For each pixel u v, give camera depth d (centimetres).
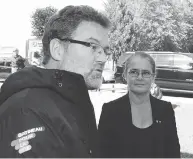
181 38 2600
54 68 124
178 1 2594
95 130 125
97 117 671
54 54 122
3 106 101
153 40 2448
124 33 2416
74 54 121
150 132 223
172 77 1276
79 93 114
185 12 2664
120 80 1423
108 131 226
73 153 97
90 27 122
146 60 230
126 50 2434
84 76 123
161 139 222
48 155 89
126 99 233
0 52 1652
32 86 106
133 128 224
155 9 2456
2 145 90
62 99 108
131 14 2428
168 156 224
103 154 221
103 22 126
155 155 220
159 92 928
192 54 1265
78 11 123
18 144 88
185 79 1255
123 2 2456
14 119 94
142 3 2450
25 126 92
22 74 110
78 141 100
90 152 111
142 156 219
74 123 105
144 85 225
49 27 125
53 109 100
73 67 121
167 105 233
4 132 93
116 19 2445
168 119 229
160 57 1303
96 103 909
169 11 2512
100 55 125
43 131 92
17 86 106
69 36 120
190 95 1323
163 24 2461
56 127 97
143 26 2423
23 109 96
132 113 229
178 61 1280
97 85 127
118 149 222
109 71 1717
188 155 433
